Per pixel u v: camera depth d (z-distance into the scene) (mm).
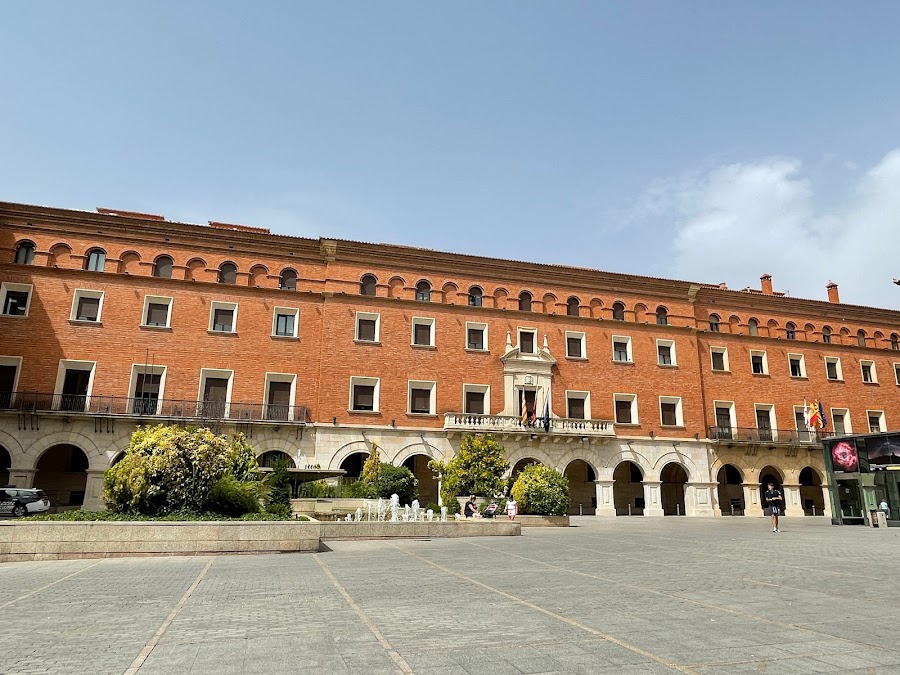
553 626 7492
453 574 11984
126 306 34156
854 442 31562
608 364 41344
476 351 38906
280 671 5758
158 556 14945
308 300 37062
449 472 32250
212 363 34750
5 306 32625
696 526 28641
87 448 31516
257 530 15766
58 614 8219
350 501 26812
